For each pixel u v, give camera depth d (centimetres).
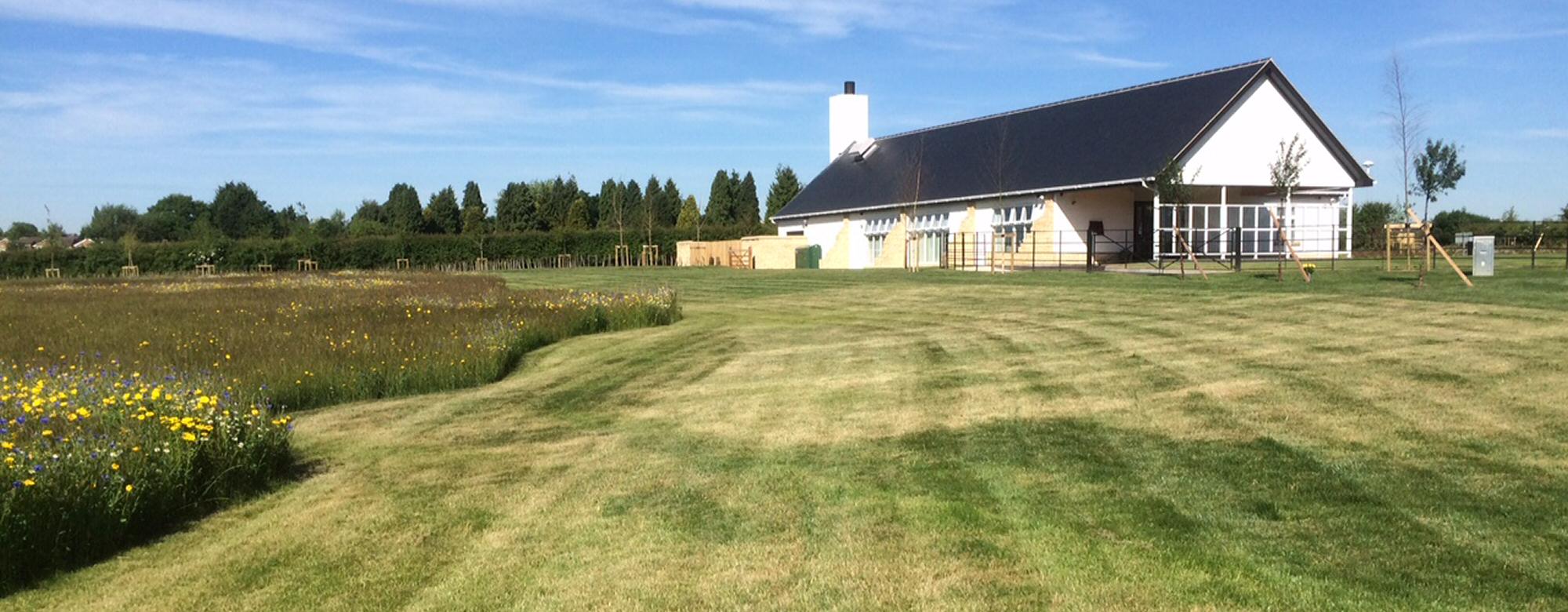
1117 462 709
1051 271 2717
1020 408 910
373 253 5275
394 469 806
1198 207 3409
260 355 1248
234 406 818
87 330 1484
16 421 702
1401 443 703
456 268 5300
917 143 4734
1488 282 1611
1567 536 520
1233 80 3284
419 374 1199
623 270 4250
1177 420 820
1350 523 557
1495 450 670
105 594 548
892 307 2020
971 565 526
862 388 1069
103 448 655
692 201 6862
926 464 738
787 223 5334
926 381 1087
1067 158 3559
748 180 7431
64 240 6431
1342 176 3462
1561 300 1324
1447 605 451
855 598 491
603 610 494
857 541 573
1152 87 3662
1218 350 1145
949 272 2916
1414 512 566
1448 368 936
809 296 2378
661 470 761
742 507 653
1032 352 1245
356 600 523
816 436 850
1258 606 459
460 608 505
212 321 1619
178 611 519
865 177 4838
